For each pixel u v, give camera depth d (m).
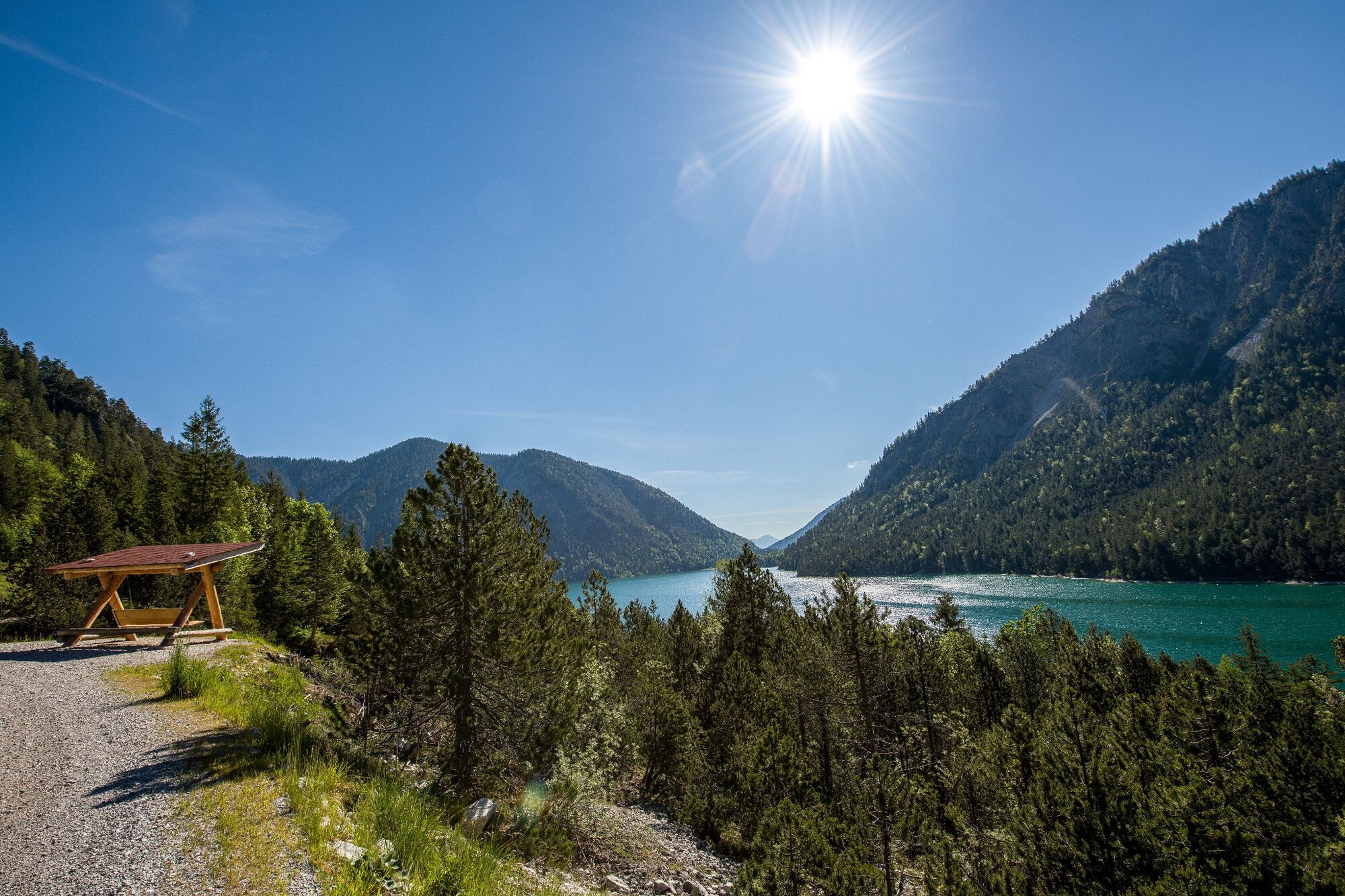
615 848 12.02
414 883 6.16
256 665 16.02
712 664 27.19
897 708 24.05
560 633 13.27
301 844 6.29
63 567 16.88
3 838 5.91
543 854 9.94
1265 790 17.05
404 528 11.91
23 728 9.42
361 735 11.23
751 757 16.09
